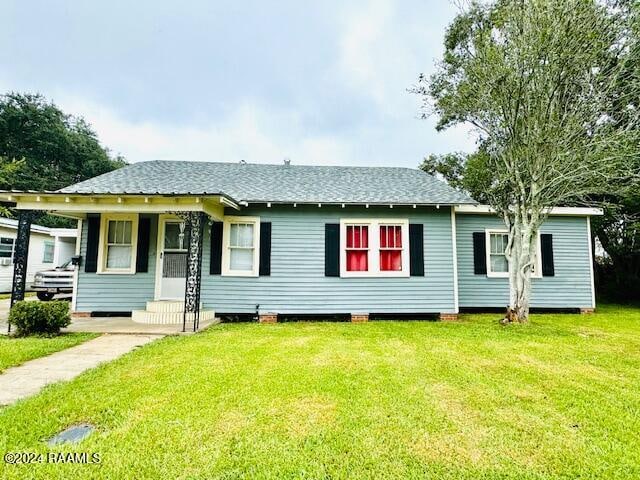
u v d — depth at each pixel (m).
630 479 2.49
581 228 11.64
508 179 9.65
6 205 15.18
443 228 10.08
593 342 6.85
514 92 8.50
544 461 2.71
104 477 2.42
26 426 3.11
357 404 3.69
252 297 9.52
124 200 7.83
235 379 4.38
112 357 5.45
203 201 7.90
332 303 9.66
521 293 8.96
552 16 7.87
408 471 2.55
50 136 33.03
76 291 9.55
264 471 2.52
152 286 9.66
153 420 3.25
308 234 9.81
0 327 7.75
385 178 12.13
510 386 4.31
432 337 7.16
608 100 8.72
